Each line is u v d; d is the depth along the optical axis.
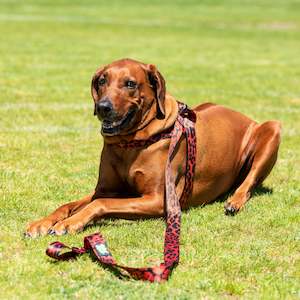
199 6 75.69
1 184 11.94
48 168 13.27
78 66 29.33
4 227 9.65
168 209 9.62
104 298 7.52
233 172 11.80
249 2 81.56
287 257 9.01
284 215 10.73
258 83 26.06
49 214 10.29
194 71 29.11
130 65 10.02
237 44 42.59
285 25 57.78
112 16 61.81
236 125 11.95
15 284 7.77
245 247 9.26
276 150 11.84
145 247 9.15
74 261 8.51
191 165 10.59
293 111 20.44
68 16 59.81
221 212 10.93
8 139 15.52
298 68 31.38
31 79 24.94
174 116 10.27
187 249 9.12
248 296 7.77
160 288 7.82
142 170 10.08
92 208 9.66
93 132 16.70
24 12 62.09
